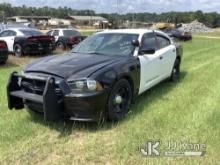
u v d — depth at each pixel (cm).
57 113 481
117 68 534
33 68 525
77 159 417
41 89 497
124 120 544
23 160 414
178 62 866
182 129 504
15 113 577
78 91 481
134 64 585
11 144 454
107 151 436
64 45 1875
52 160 415
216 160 414
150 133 489
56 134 491
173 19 10512
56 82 483
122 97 558
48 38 1520
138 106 619
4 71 1024
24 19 10944
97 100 486
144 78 636
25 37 1452
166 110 596
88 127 516
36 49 1473
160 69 723
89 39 682
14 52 1505
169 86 796
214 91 745
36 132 496
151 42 692
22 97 510
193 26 7869
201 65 1168
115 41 644
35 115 564
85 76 486
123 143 455
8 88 527
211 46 2411
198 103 645
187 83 835
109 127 516
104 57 581
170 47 794
